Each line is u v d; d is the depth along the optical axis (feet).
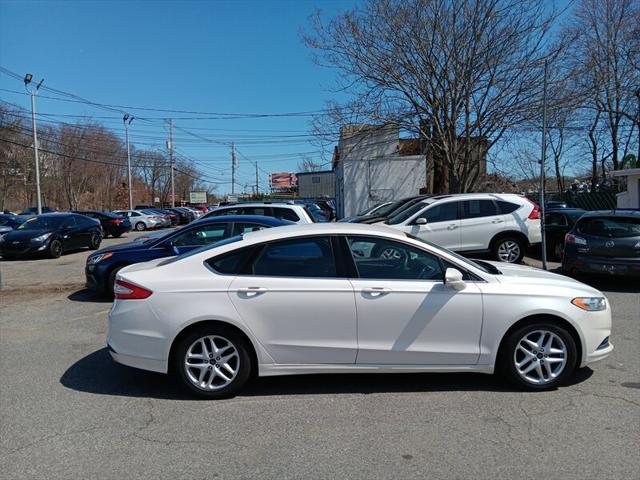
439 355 14.08
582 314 14.26
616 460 10.56
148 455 10.96
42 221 55.93
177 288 13.91
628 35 81.51
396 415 12.84
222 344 14.05
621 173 66.85
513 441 11.42
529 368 14.23
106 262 27.53
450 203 36.50
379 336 13.98
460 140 59.00
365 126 64.03
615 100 91.76
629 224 29.40
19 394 14.55
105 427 12.34
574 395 14.01
